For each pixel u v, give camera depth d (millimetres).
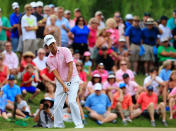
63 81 24562
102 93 38156
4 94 34844
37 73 40562
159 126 38438
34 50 43781
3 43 44875
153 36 48688
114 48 48469
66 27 45406
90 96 37875
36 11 45094
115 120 37594
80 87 39281
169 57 48906
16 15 46562
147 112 39219
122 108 38844
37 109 36688
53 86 38438
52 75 38562
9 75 37625
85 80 40031
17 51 46219
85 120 35906
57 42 42156
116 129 19500
